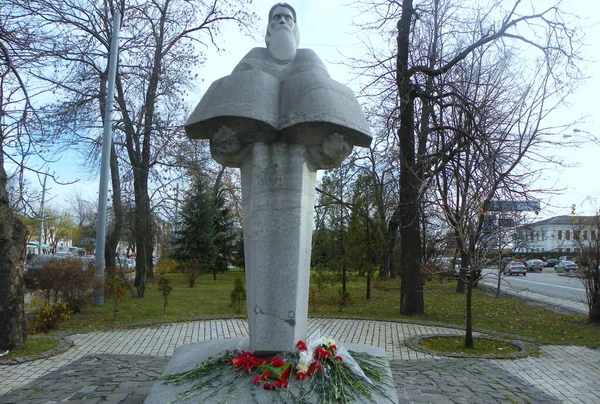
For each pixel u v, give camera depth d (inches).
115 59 621.3
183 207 1095.0
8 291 317.4
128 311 548.7
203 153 808.3
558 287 1104.2
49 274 501.0
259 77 148.7
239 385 129.1
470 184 503.2
